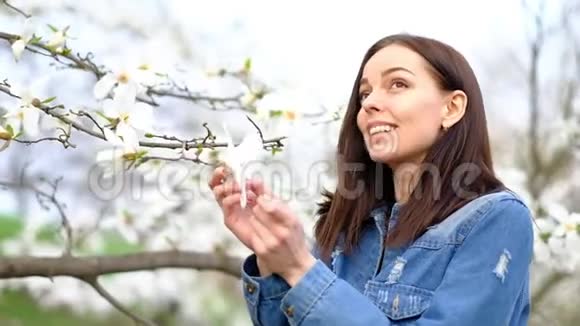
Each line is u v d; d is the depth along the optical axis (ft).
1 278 6.97
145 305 11.76
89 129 5.00
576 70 11.69
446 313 4.00
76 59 5.91
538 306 10.36
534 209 8.71
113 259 7.52
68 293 11.58
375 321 4.00
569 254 8.03
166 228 9.22
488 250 4.15
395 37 4.70
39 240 10.43
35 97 4.82
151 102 6.54
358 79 4.96
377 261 4.66
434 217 4.39
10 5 5.68
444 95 4.56
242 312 12.55
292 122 6.54
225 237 9.32
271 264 4.09
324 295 4.01
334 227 4.94
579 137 10.82
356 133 5.00
